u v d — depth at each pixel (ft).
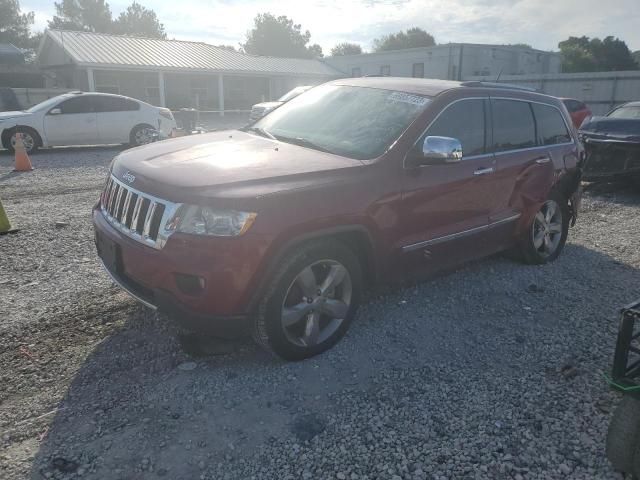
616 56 208.13
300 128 14.94
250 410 10.25
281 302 11.14
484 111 15.67
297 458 9.07
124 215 11.78
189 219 10.42
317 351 12.16
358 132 13.82
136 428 9.61
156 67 92.53
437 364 12.16
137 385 10.88
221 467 8.80
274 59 127.34
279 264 11.01
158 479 8.49
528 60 133.59
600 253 20.79
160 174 11.43
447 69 122.21
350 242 12.57
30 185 31.17
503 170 15.92
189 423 9.81
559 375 11.91
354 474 8.75
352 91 15.80
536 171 17.21
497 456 9.30
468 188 14.73
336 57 142.31
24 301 14.51
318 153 13.01
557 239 19.40
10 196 27.91
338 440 9.54
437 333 13.62
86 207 25.67
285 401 10.57
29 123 44.57
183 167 11.70
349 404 10.57
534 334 13.79
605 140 30.22
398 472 8.84
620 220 26.11
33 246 19.24
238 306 10.61
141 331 13.05
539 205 17.69
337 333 12.48
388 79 16.63
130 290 11.57
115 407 10.17
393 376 11.60
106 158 43.57
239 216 10.33
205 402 10.42
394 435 9.72
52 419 9.77
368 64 136.26
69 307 14.21
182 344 12.51
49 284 15.75
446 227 14.42
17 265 17.24
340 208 11.53
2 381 10.82
